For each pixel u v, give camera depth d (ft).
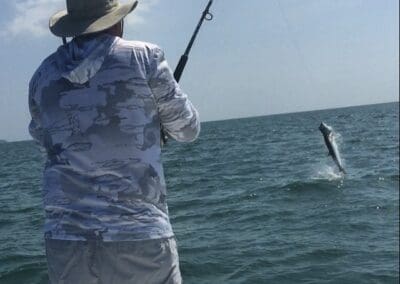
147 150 7.23
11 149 321.11
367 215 35.27
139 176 7.12
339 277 22.80
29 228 40.81
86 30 7.30
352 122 213.87
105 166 7.07
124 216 6.99
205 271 24.93
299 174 61.21
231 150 118.93
